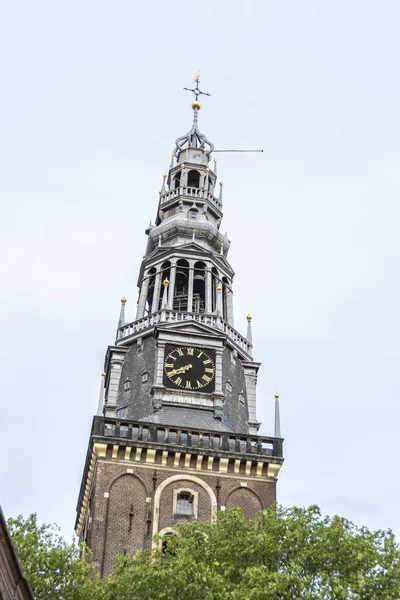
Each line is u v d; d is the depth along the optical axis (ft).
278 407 194.90
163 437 182.09
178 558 136.98
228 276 226.58
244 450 183.93
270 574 129.29
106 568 163.63
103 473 175.42
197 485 177.37
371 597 130.21
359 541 137.59
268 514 147.43
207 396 194.70
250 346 216.95
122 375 204.44
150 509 172.45
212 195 246.68
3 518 82.48
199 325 204.64
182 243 226.99
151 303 230.07
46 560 135.64
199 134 263.90
